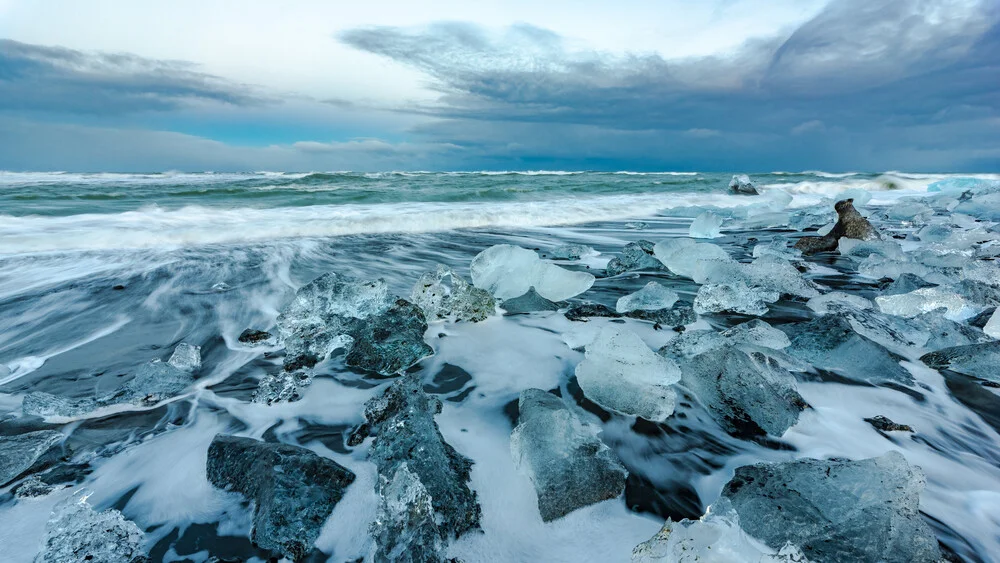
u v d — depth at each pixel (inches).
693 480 81.8
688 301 175.5
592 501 74.8
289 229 312.5
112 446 90.8
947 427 96.2
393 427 83.1
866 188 722.2
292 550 65.7
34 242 252.8
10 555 65.3
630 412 99.0
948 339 130.0
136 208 375.6
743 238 315.3
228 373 122.5
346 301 146.5
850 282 198.2
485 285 171.9
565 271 176.1
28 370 123.9
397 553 60.8
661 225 390.9
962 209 390.3
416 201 484.1
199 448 89.8
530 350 132.7
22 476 81.0
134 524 68.0
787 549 54.4
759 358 111.2
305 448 88.5
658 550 58.7
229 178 756.0
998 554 65.3
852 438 91.6
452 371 121.1
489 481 79.5
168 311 168.7
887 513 64.1
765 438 91.8
